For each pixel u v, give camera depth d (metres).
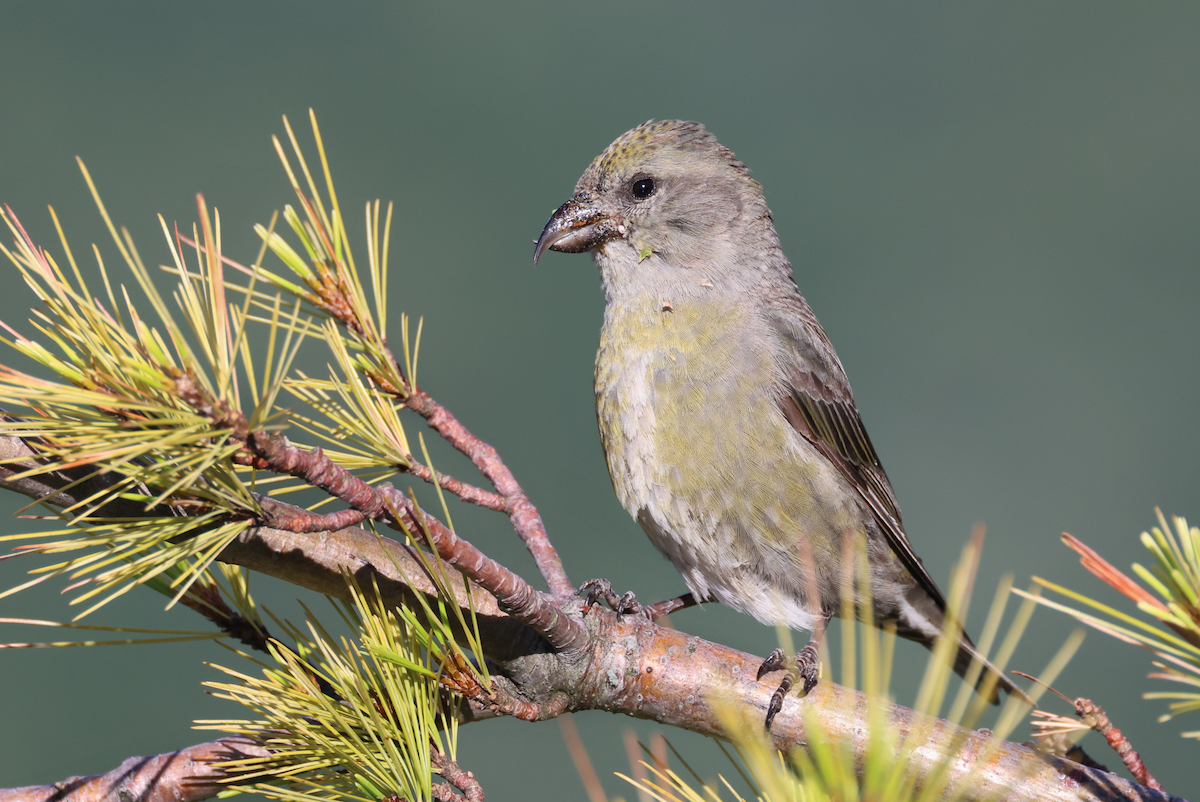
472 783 3.86
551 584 3.89
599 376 3.96
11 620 3.34
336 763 3.86
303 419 3.87
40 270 3.34
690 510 3.95
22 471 3.86
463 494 3.89
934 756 3.86
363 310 3.88
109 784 3.88
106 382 3.36
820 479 3.94
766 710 3.89
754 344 3.95
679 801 3.37
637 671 3.89
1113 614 2.86
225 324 3.40
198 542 3.56
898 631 3.98
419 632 3.86
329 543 3.88
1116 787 3.87
